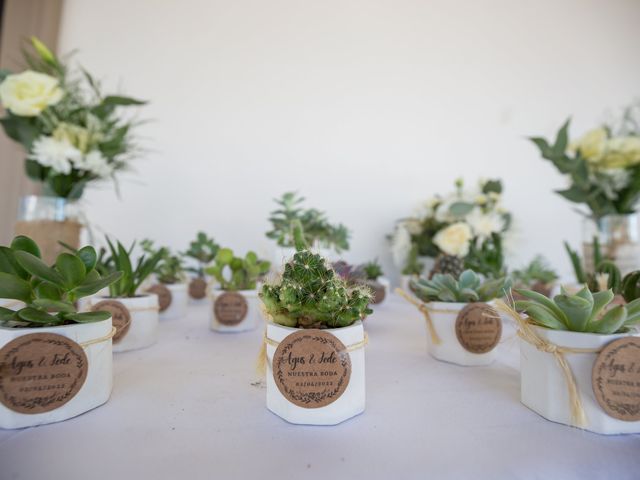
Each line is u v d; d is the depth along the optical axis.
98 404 0.34
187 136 1.27
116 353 0.53
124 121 1.23
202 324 0.75
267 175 1.30
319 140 1.34
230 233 1.27
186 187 1.26
